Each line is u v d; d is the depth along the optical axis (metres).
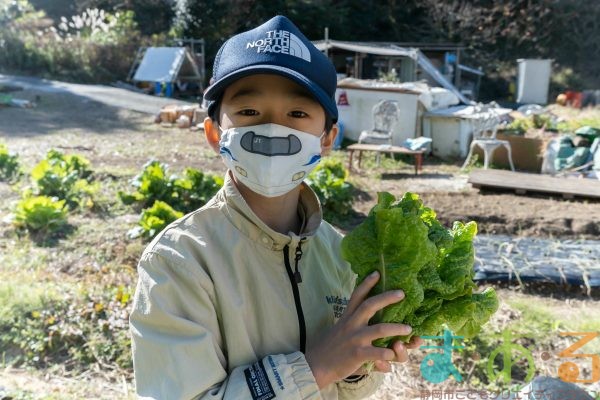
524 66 30.31
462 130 14.29
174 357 1.32
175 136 15.26
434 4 35.97
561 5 35.72
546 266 6.25
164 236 1.46
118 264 5.84
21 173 9.41
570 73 34.38
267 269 1.51
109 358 4.15
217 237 1.49
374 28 36.88
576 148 13.29
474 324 1.42
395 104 13.74
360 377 1.59
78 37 27.61
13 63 26.16
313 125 1.50
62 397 3.62
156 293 1.37
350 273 1.74
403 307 1.28
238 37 1.50
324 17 33.94
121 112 18.61
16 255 5.97
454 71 29.14
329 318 1.58
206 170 11.02
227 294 1.42
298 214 1.68
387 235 1.29
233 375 1.33
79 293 4.82
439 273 1.36
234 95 1.48
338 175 8.99
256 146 1.45
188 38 30.41
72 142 13.55
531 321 4.82
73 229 6.84
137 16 32.75
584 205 9.05
